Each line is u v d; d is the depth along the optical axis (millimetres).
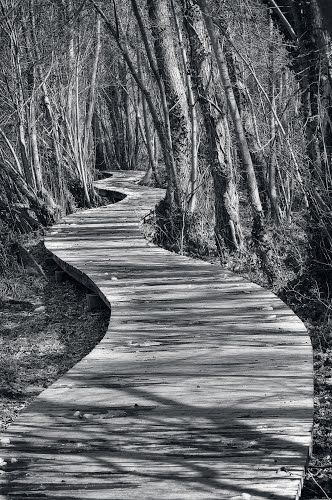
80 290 15656
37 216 23469
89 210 25031
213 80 18969
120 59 43156
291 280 13641
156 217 22625
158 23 21594
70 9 26828
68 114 28375
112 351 8562
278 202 21266
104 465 5352
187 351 8430
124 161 48312
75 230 20172
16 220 22469
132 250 16438
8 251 17750
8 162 23859
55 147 26266
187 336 9094
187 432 5930
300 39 11289
